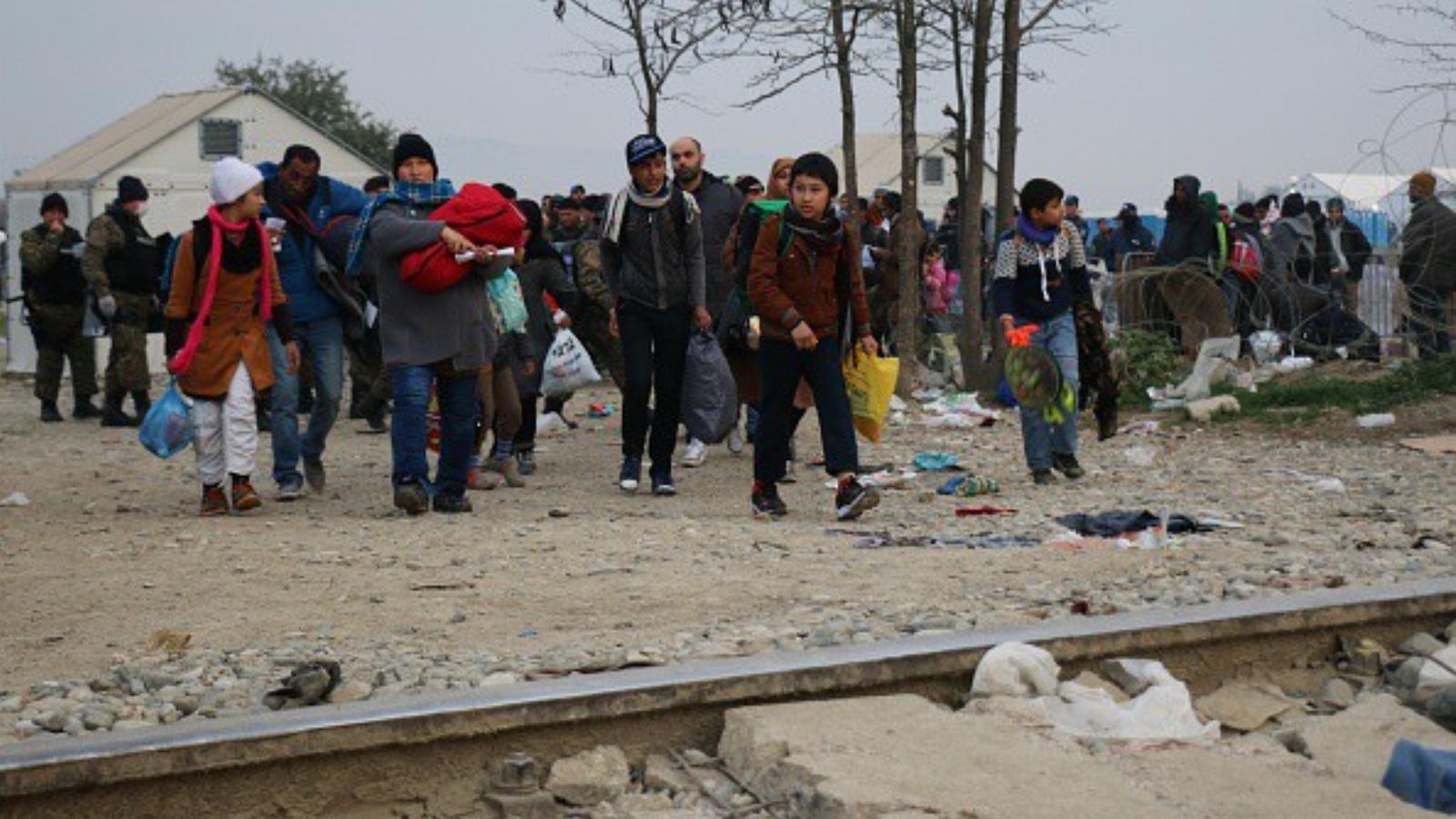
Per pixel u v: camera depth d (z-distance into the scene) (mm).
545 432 16781
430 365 11055
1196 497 11758
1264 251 21938
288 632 7180
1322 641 6734
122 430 17922
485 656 6551
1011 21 20297
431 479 13078
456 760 5227
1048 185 12273
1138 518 10133
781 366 10828
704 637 6836
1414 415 16828
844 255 10891
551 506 11719
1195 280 20625
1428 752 5223
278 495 12031
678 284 12148
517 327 12727
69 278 18734
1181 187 20656
